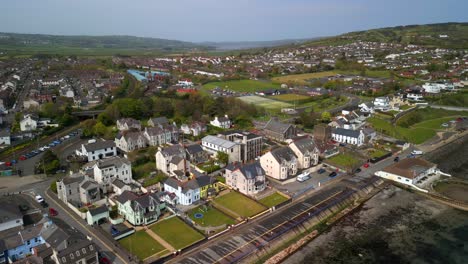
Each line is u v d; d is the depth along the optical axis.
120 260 94.81
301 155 160.88
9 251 92.25
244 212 122.44
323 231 116.31
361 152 185.12
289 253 103.94
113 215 117.75
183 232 109.44
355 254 104.31
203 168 156.62
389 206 132.88
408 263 100.44
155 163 164.12
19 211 107.12
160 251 99.19
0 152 174.75
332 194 138.75
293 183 148.00
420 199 138.12
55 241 90.25
